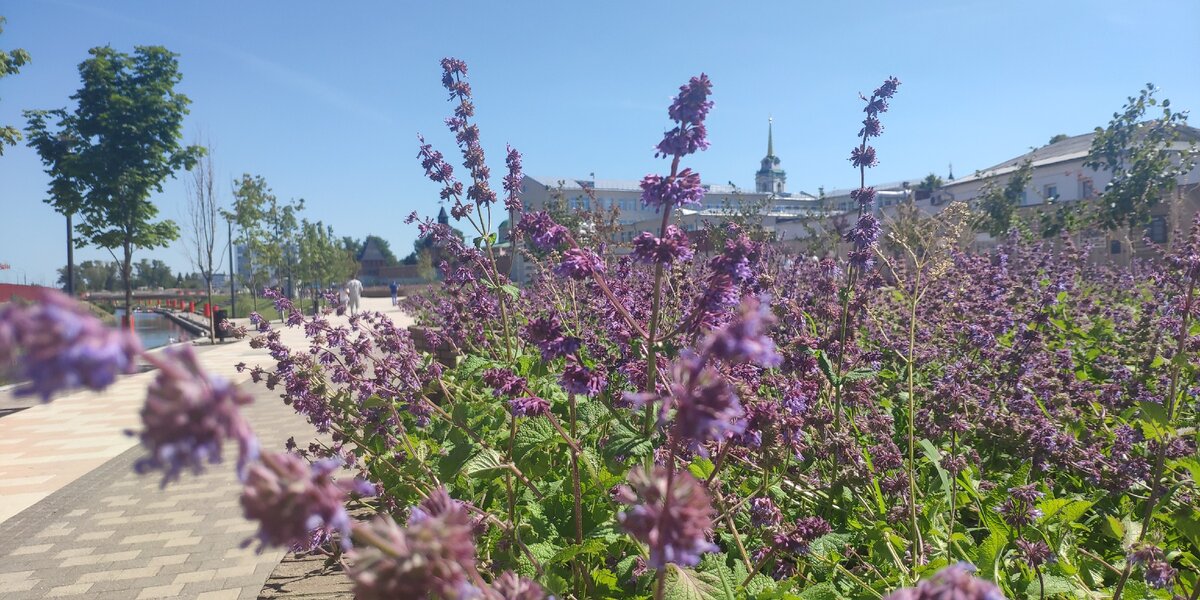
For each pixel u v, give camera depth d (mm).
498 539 3176
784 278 9000
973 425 4027
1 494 5898
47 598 3883
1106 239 17672
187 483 5926
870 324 6473
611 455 2623
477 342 6215
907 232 8039
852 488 3473
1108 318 7836
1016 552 2951
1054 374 4926
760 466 3264
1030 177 21406
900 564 2816
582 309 5906
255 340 4574
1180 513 3084
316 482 1040
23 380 729
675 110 2584
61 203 18125
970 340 5223
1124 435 4066
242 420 869
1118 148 17688
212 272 25594
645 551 2648
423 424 4406
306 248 46844
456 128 5770
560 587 2516
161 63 18906
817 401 3648
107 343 761
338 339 4680
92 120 18172
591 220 7113
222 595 3801
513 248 6406
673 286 4906
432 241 5832
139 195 18469
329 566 4047
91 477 6297
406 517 3789
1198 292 3980
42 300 773
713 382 1410
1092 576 2955
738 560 2803
